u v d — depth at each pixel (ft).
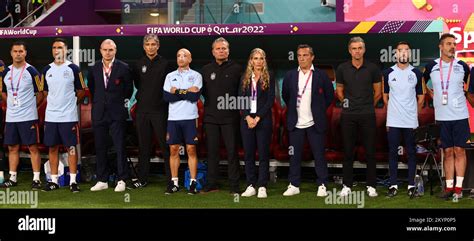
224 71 30.27
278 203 27.89
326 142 34.76
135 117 33.37
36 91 31.78
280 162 34.09
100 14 61.31
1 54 41.37
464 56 47.09
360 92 28.99
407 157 31.94
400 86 28.89
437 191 31.04
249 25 33.45
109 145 35.81
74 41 34.99
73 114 31.04
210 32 33.88
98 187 31.76
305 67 29.63
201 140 34.96
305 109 29.73
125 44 38.86
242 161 35.24
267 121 29.53
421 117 34.09
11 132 31.89
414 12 46.73
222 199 29.01
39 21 53.06
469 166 29.48
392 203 27.73
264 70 29.37
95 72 31.48
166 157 31.50
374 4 47.06
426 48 36.04
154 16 48.39
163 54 40.16
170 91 30.27
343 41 36.70
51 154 31.71
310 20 47.06
